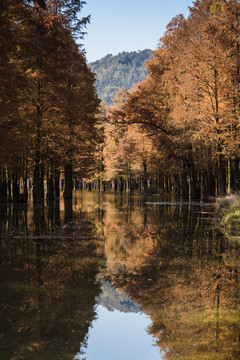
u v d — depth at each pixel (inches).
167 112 1667.1
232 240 552.4
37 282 319.3
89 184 3826.3
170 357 185.0
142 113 1620.3
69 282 320.8
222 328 224.1
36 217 849.5
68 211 1037.2
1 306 256.8
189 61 1234.6
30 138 972.6
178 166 1737.2
